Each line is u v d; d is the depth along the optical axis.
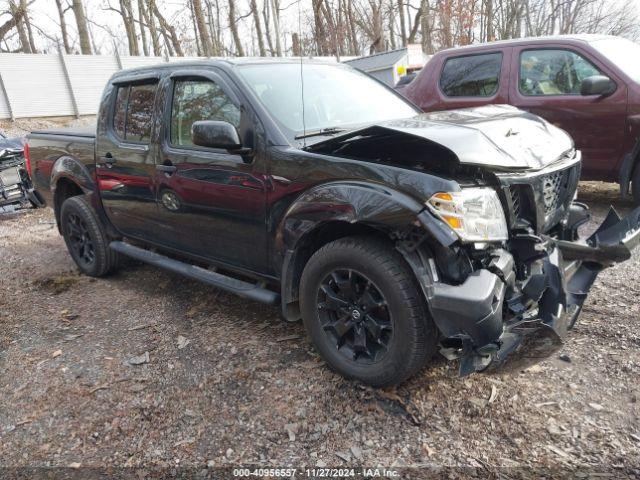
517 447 2.29
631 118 5.11
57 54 19.02
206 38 15.85
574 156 3.08
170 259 3.99
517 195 2.59
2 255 5.71
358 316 2.68
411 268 2.42
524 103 5.76
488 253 2.42
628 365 2.77
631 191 5.46
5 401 2.95
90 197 4.46
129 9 24.20
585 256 2.94
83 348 3.46
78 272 4.99
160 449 2.46
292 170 2.82
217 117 3.28
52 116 19.20
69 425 2.68
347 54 23.88
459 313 2.25
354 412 2.59
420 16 24.38
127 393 2.91
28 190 7.74
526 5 29.06
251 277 3.38
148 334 3.58
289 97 3.26
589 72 5.38
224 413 2.67
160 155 3.63
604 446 2.26
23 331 3.79
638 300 3.43
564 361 2.87
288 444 2.42
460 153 2.34
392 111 3.73
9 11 20.73
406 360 2.50
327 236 2.89
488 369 2.36
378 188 2.47
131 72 4.11
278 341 3.31
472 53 6.23
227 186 3.18
